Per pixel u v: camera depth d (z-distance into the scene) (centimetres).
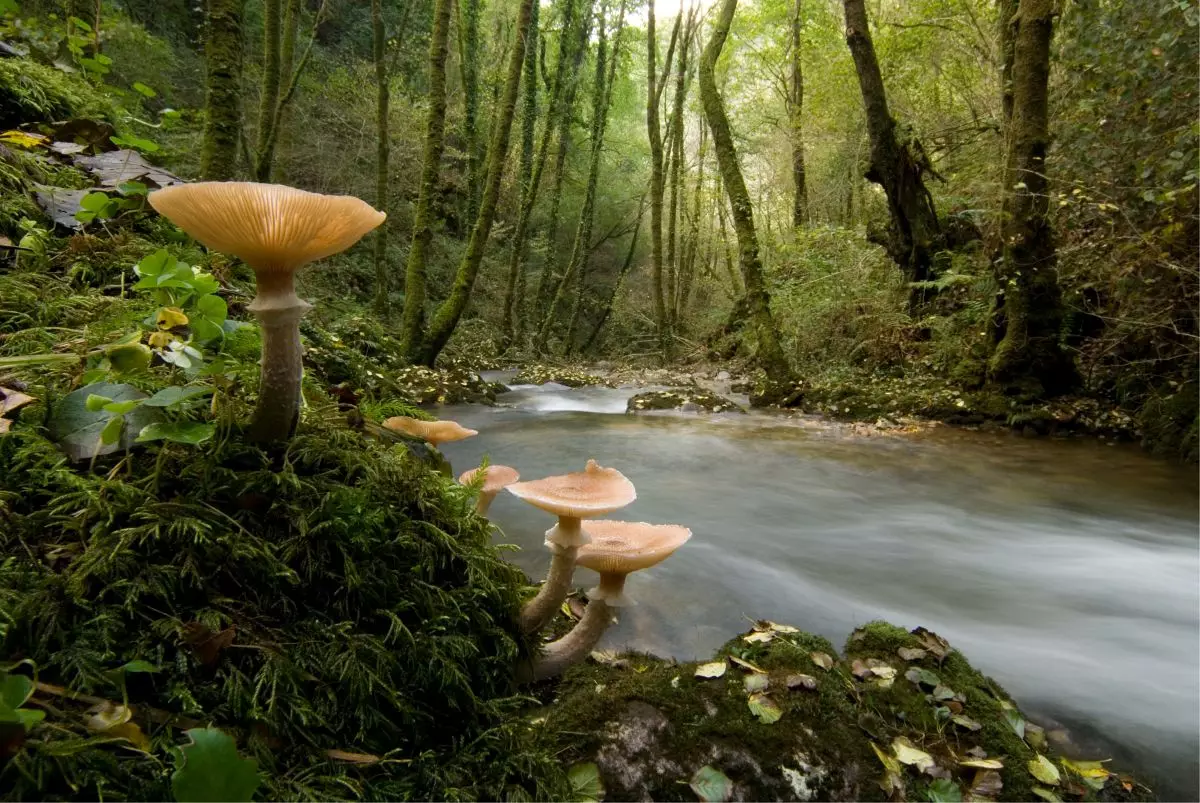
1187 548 400
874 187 1594
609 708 175
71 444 137
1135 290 705
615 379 1309
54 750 85
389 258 1606
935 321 992
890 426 758
